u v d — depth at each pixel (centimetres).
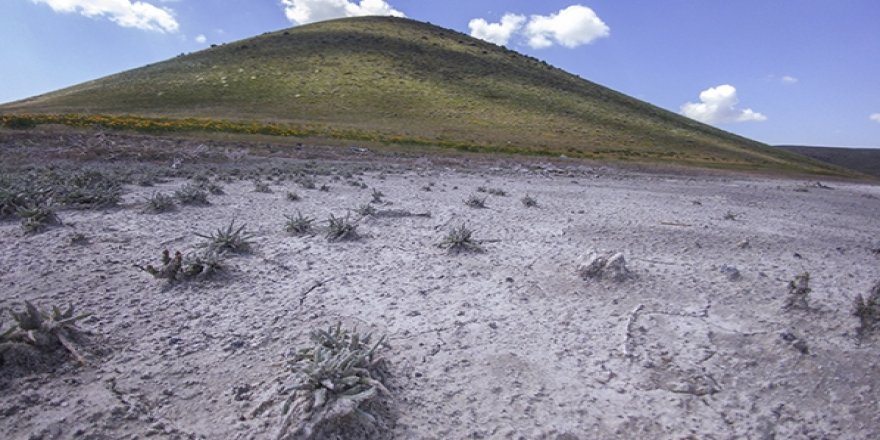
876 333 571
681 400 458
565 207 1599
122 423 396
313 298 669
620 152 5309
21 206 1054
